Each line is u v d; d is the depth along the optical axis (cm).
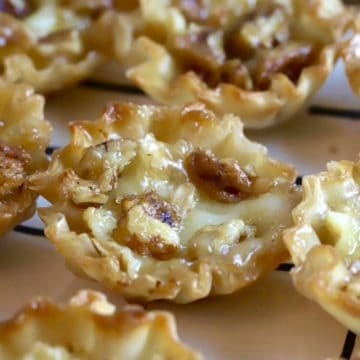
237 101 22
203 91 22
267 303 19
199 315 19
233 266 19
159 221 19
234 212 20
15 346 17
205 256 19
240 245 19
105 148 20
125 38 24
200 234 19
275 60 23
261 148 20
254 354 18
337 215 19
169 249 19
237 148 20
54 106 24
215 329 19
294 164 22
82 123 20
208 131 21
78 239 19
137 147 20
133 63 24
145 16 25
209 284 18
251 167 20
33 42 24
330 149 23
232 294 19
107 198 19
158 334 17
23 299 19
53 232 19
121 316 17
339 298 17
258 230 19
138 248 19
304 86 23
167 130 21
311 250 18
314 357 18
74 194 19
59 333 17
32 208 20
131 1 26
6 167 20
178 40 24
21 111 21
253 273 19
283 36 24
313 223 19
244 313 19
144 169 20
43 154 21
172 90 23
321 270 18
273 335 19
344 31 24
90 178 20
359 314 17
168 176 20
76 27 25
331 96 24
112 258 18
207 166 20
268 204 20
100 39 25
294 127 23
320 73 23
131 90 25
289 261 20
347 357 18
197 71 24
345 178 19
